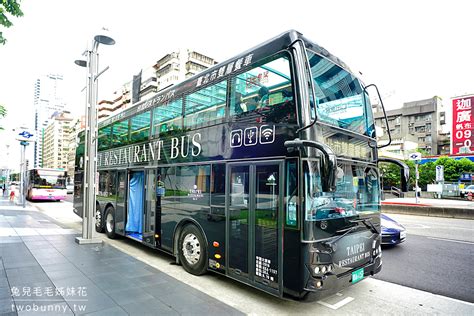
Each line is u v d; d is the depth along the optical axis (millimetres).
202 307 3779
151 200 6852
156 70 56750
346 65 4926
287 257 3779
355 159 4621
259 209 4234
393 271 6125
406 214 16594
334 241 3881
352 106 4832
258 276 4180
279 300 4453
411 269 6258
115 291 4230
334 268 3820
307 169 3682
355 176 4555
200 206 5355
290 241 3758
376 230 4777
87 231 7469
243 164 4547
